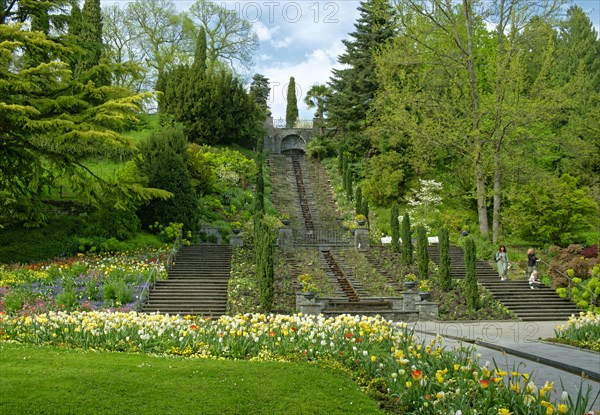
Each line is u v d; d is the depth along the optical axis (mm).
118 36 55938
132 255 27859
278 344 11641
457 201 38688
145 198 28562
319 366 10086
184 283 23984
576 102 30859
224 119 49750
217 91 48844
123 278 22781
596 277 24297
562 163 39094
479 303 23719
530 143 35188
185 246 30766
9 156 27000
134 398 7832
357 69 45188
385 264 28844
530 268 26688
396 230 30875
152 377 8703
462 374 8727
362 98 44562
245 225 34344
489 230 35625
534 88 31016
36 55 27047
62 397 7684
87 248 27938
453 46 33875
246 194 40188
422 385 8391
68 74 24625
